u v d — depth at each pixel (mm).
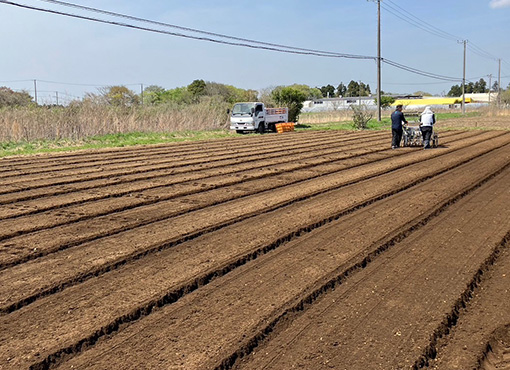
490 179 12539
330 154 18641
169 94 70688
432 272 5910
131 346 4270
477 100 134375
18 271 6008
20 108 27094
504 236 7348
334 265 6141
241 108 32500
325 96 160250
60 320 4711
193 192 11008
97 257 6465
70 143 24062
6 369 3887
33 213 9109
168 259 6426
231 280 5738
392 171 14047
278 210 9164
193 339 4363
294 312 4895
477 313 4891
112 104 31484
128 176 13477
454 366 3947
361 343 4270
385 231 7633
